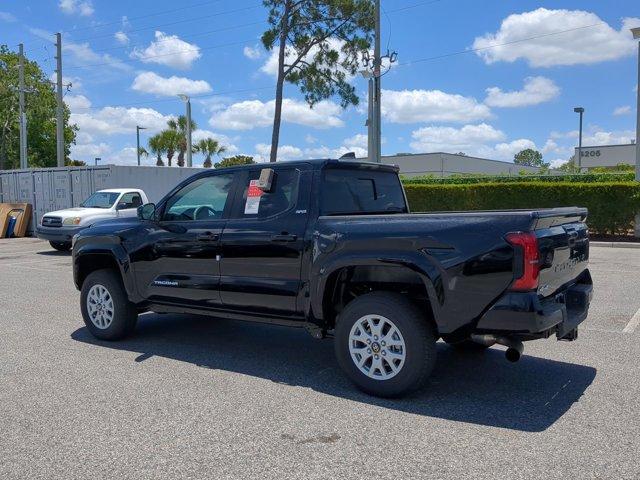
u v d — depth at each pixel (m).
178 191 6.18
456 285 4.35
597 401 4.61
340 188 5.46
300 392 4.89
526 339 4.44
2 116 51.69
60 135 31.75
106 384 5.09
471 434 3.99
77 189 22.08
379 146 22.81
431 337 4.57
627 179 25.66
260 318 5.48
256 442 3.89
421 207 22.23
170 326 7.46
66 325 7.52
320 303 4.98
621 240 18.03
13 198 24.33
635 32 18.59
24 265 14.38
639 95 19.41
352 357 4.82
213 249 5.70
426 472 3.45
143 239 6.26
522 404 4.57
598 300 8.76
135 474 3.46
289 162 5.46
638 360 5.73
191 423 4.21
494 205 20.70
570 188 19.05
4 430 4.11
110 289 6.52
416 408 4.50
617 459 3.59
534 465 3.52
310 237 5.08
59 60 31.50
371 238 4.68
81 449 3.80
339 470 3.49
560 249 4.59
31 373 5.41
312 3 26.27
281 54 27.16
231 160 57.97
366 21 26.34
